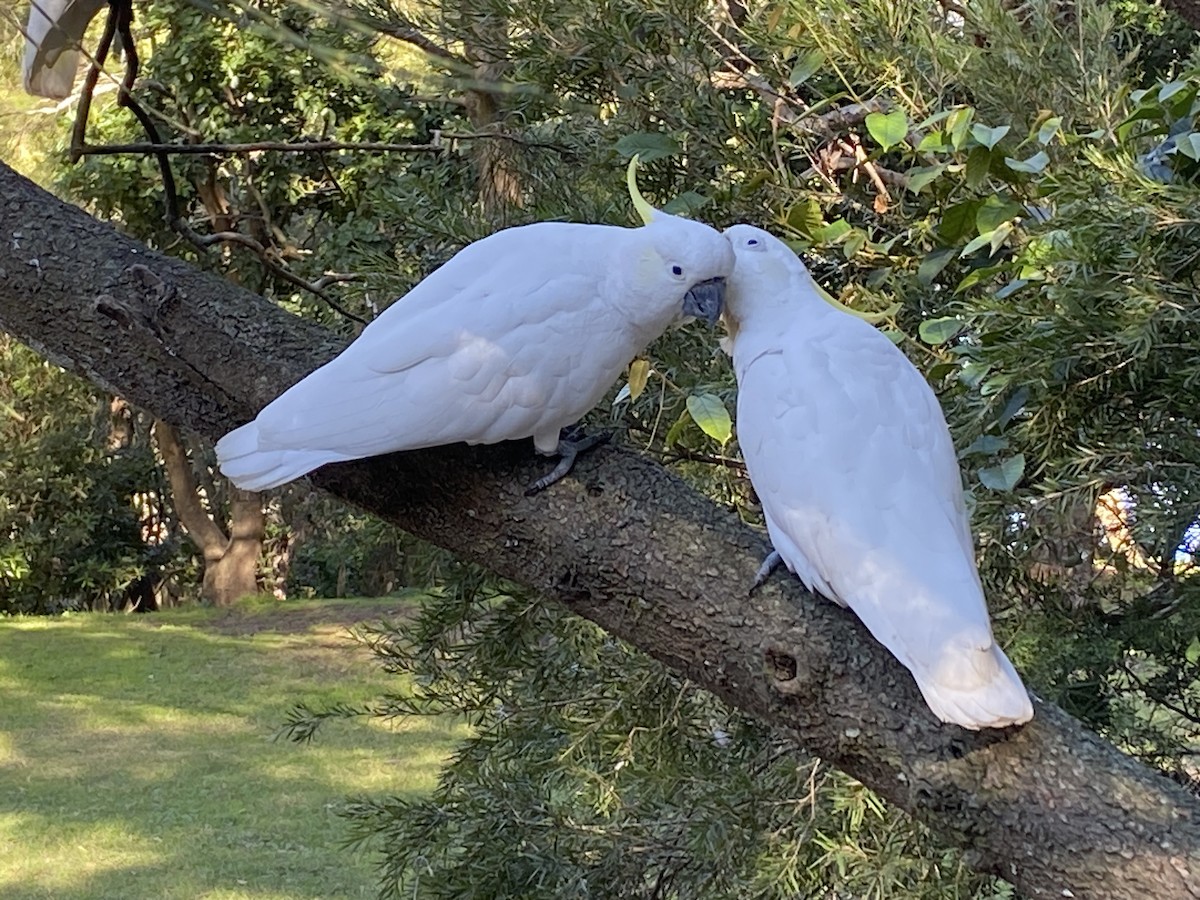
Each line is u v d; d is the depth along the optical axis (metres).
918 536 1.58
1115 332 1.94
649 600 1.74
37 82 2.62
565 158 3.27
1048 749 1.56
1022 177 2.35
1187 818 1.50
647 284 1.76
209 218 5.86
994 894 2.82
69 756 7.12
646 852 3.22
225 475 1.71
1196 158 1.94
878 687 1.61
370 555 12.34
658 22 2.93
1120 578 2.90
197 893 5.15
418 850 3.39
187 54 6.48
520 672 3.41
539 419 1.74
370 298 3.65
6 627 11.16
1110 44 2.68
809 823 2.85
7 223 1.90
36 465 12.12
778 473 1.67
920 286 2.54
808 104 3.33
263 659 9.64
